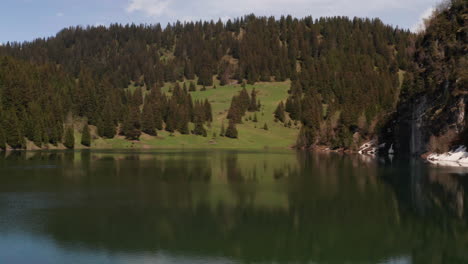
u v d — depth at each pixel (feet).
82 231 119.14
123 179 228.22
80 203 158.10
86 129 607.37
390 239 112.37
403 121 435.53
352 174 252.42
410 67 451.12
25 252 101.09
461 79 323.16
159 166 304.91
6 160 353.72
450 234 117.19
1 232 117.70
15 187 197.67
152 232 118.42
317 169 286.46
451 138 337.11
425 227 124.06
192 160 368.48
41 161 344.90
